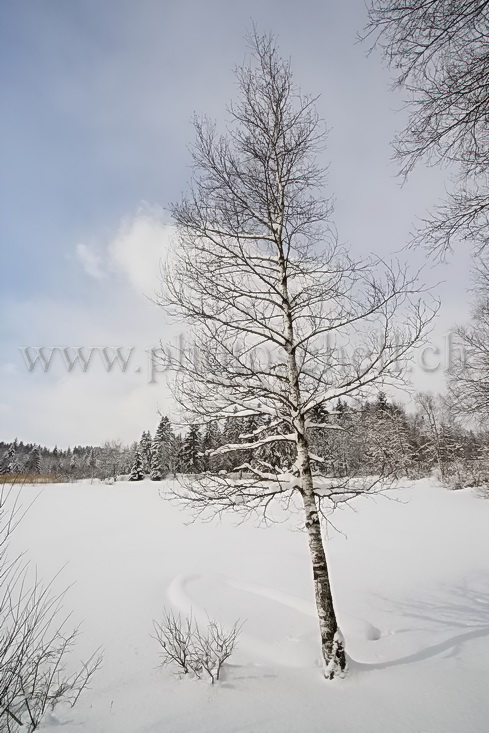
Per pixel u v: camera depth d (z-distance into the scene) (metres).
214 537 15.88
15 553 13.96
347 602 8.27
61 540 15.98
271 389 5.56
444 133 3.67
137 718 4.36
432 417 31.66
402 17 3.12
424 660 5.14
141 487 31.62
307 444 5.40
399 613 7.48
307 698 4.27
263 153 6.17
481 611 7.19
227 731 3.73
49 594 9.71
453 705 3.82
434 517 17.38
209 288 5.73
